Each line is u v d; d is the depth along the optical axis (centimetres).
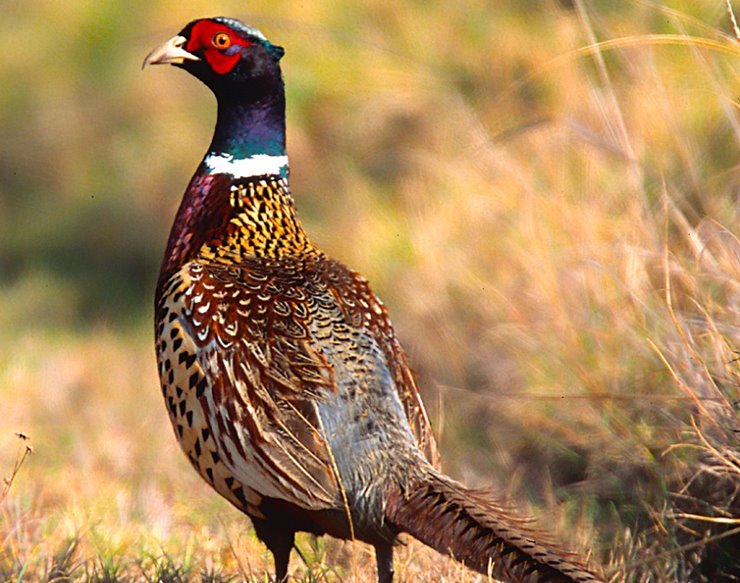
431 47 2198
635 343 1322
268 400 984
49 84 2745
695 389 1198
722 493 1183
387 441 980
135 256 2533
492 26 2111
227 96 1129
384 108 2164
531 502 1366
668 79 1661
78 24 2761
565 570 865
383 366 1016
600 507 1288
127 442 1714
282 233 1123
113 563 1230
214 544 1316
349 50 2275
